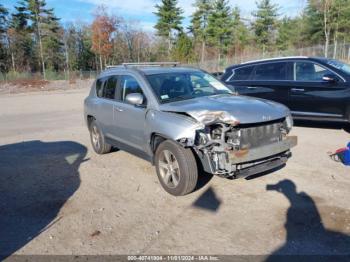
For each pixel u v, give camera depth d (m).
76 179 5.61
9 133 9.92
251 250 3.36
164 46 62.78
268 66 8.52
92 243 3.63
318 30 48.50
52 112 14.29
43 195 4.99
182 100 4.96
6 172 6.14
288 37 53.91
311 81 7.75
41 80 37.22
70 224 4.07
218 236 3.65
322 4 45.88
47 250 3.53
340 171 5.34
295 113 8.08
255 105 4.60
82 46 69.06
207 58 56.28
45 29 60.28
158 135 4.85
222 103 4.61
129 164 6.29
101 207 4.50
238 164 4.21
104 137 6.61
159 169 4.91
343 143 6.89
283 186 4.84
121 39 62.75
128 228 3.92
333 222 3.80
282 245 3.42
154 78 5.37
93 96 6.95
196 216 4.12
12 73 40.41
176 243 3.56
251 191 4.73
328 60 7.93
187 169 4.46
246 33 57.41
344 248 3.32
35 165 6.49
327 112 7.59
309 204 4.26
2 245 3.66
